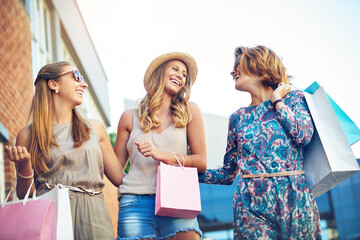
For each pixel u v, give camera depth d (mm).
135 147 2893
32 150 2699
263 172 2627
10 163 5238
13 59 5777
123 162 3035
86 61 9219
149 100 3041
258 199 2602
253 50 2951
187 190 2621
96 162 2727
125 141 3049
